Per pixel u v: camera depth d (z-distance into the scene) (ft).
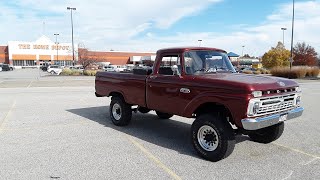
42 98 47.96
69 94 54.39
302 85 84.69
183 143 21.93
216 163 17.76
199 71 20.63
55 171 16.48
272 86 17.60
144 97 23.45
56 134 24.36
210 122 17.87
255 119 16.61
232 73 21.44
